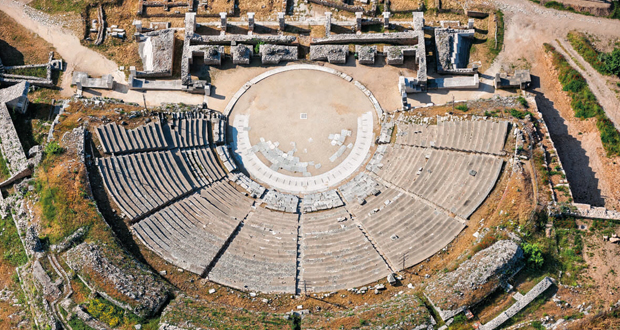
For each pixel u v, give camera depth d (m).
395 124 76.94
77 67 81.56
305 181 74.31
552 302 60.84
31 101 77.94
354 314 60.44
